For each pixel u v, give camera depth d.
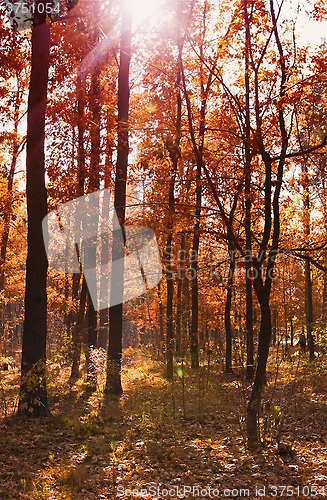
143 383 14.05
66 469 6.28
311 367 10.73
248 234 10.34
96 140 12.95
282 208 15.16
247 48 8.55
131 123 13.13
